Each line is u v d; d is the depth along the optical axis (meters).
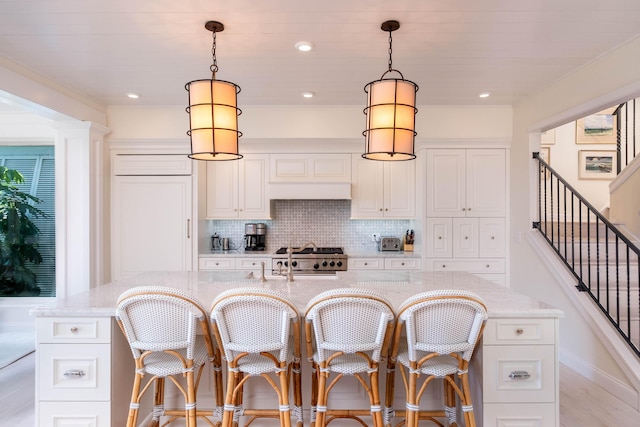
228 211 4.60
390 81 1.98
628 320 2.73
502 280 4.29
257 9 2.25
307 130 4.31
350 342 1.72
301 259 4.37
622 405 2.60
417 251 4.58
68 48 2.77
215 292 2.21
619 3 2.18
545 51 2.84
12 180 4.54
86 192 3.90
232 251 4.78
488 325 1.88
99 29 2.49
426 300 1.66
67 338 1.90
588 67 3.06
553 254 3.52
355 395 2.29
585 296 3.10
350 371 1.77
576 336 3.17
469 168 4.30
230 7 2.23
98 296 2.15
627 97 2.71
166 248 4.29
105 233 4.20
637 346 2.76
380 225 5.03
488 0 2.15
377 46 2.76
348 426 2.29
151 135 4.26
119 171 4.27
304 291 2.24
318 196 4.50
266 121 4.32
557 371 1.88
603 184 5.06
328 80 3.47
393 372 2.04
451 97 3.97
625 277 3.42
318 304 1.67
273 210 4.87
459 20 2.38
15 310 4.43
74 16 2.32
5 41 2.65
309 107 4.31
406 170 4.61
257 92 3.83
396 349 1.88
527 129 3.94
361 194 4.59
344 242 5.03
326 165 4.58
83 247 3.91
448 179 4.30
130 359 2.11
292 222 5.03
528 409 1.88
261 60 3.01
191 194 4.30
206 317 1.81
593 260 3.68
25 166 4.70
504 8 2.24
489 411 1.87
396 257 4.40
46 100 3.35
